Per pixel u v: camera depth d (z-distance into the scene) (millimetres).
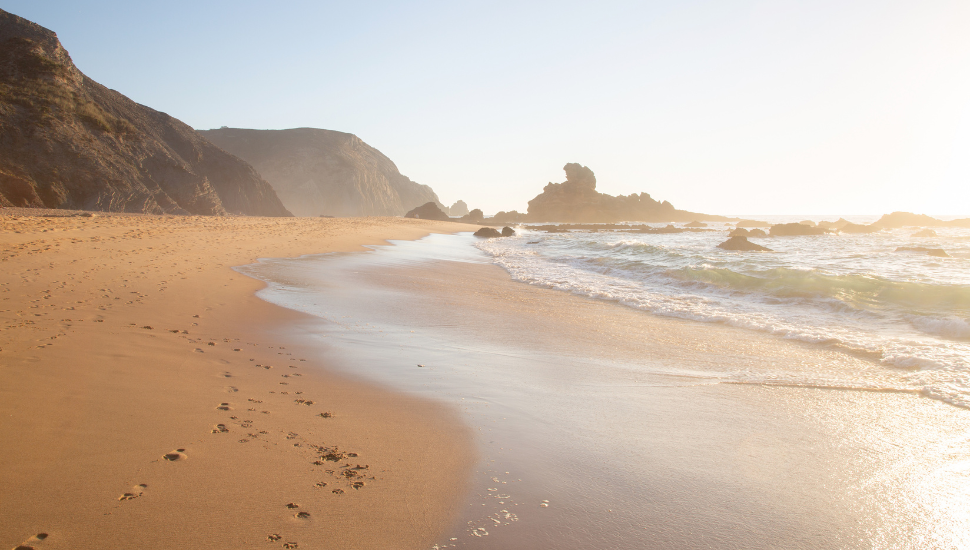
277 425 4305
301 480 3416
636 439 4477
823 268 17656
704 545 2949
